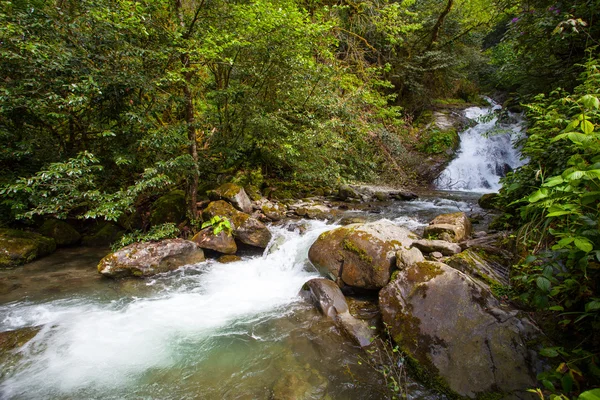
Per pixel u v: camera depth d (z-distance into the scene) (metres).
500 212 6.25
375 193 8.55
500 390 2.04
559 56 5.32
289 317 3.38
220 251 5.08
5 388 2.40
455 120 12.81
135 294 4.01
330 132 6.54
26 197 4.98
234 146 7.02
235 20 5.59
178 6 5.18
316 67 6.74
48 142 5.52
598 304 1.63
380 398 2.21
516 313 2.45
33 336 3.06
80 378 2.52
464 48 13.52
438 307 2.62
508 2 6.48
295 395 2.26
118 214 4.44
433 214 6.73
